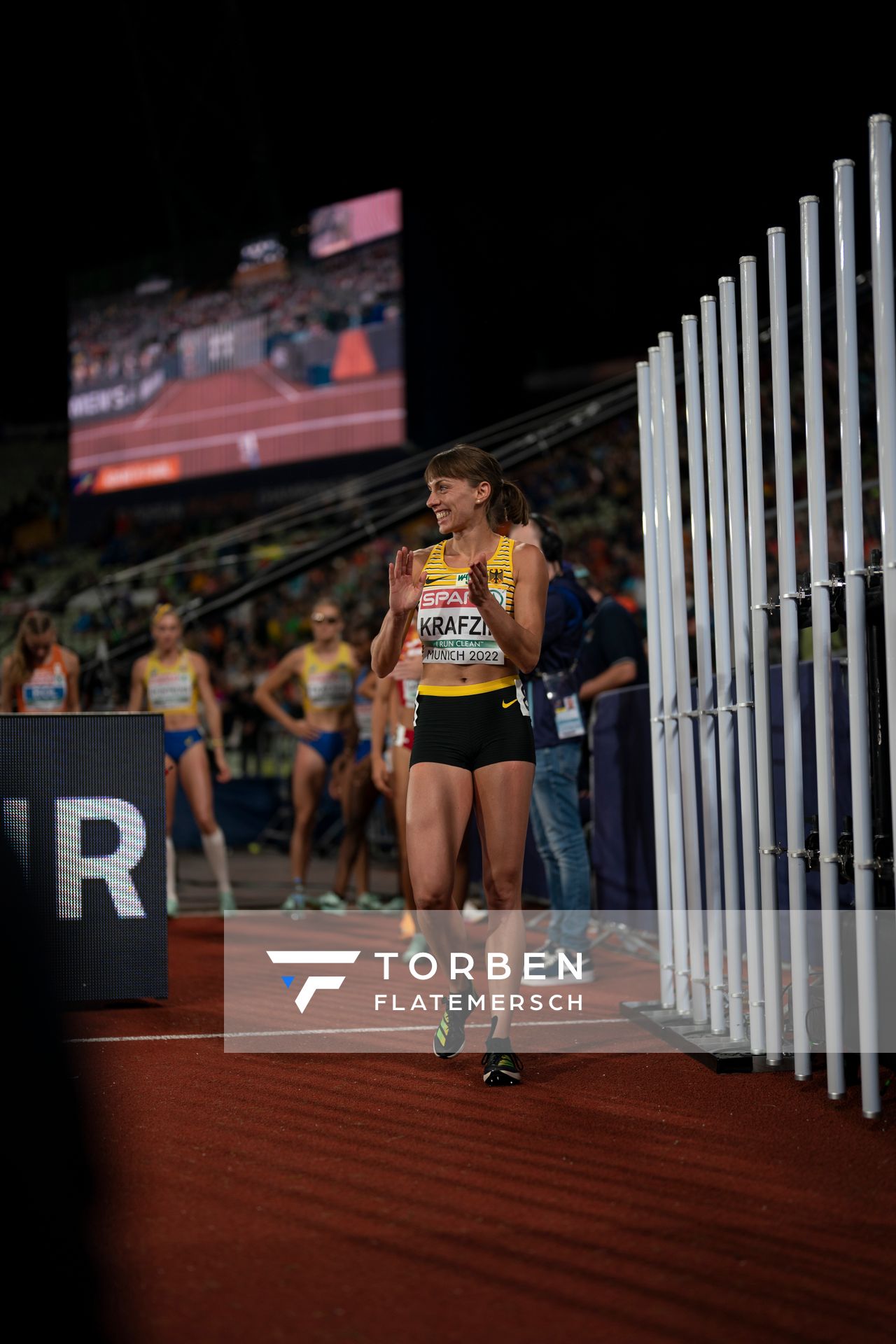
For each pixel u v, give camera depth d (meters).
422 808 4.02
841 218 3.41
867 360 15.34
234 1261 2.41
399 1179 2.90
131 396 25.20
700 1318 2.16
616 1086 3.78
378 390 22.25
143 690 8.91
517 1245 2.49
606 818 7.36
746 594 4.02
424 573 4.12
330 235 22.75
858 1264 2.39
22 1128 1.53
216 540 19.95
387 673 4.20
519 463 13.17
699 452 4.27
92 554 25.84
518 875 3.99
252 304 23.66
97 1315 1.57
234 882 12.45
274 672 9.12
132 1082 3.87
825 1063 4.07
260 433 23.61
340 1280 2.32
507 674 4.07
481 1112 3.49
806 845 3.81
